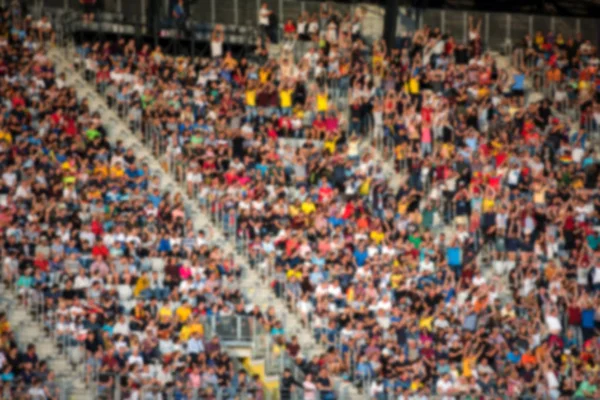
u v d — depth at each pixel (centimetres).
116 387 14212
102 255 16012
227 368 14875
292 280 16662
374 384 15338
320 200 18025
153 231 16675
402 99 19588
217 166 18050
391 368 15725
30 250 15838
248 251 17062
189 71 19375
